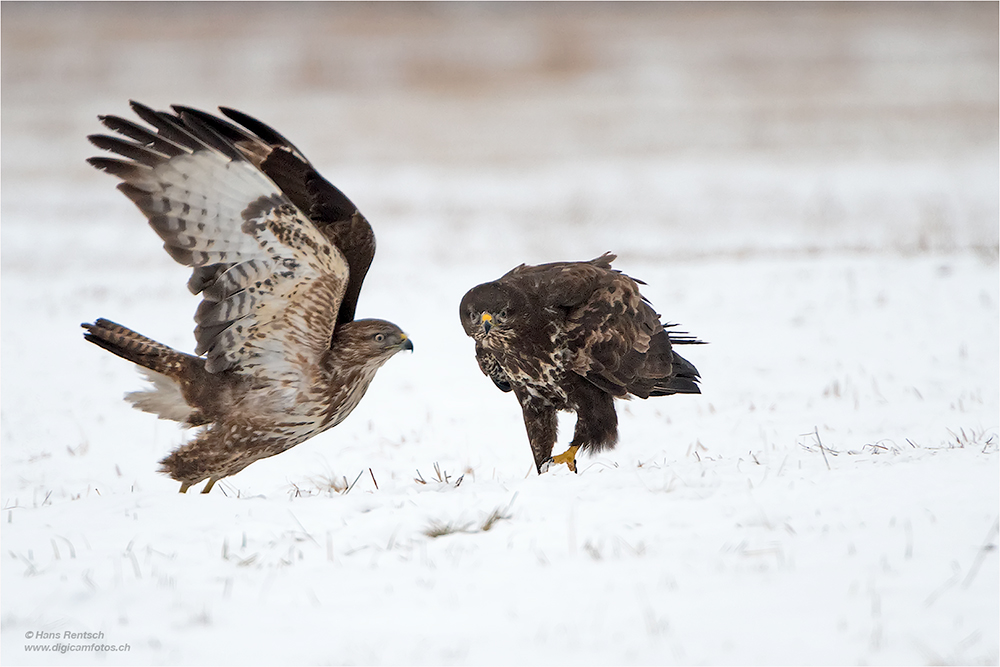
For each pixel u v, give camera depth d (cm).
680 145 5644
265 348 1077
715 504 947
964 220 3191
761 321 2091
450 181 4884
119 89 8350
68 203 4519
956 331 1912
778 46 9762
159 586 823
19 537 951
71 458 1496
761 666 653
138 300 2611
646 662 664
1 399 1812
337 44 10469
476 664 675
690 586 771
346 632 735
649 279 2533
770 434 1448
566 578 802
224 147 991
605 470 1127
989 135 5359
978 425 1416
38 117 7100
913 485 966
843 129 5819
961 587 744
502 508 966
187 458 1107
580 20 12606
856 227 3250
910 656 654
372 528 938
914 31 10356
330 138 6291
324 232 1098
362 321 1100
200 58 9706
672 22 12025
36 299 2645
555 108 7238
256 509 1002
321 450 1502
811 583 763
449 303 2491
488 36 10969
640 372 1264
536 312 1238
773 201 3953
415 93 8156
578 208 4000
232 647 720
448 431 1581
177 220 1026
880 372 1736
